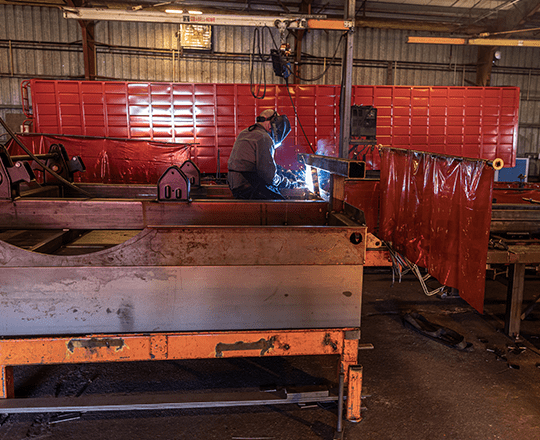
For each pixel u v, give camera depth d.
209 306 1.82
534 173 13.15
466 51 12.49
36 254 1.71
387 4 11.47
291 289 1.83
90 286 1.75
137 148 7.34
